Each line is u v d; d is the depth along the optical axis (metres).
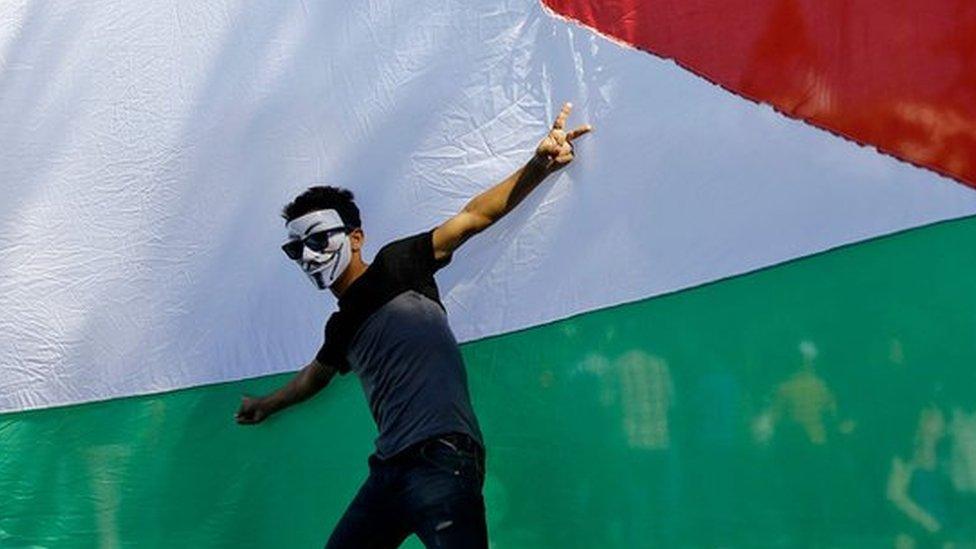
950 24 4.54
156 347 5.50
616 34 4.95
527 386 5.04
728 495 4.77
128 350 5.53
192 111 5.50
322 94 5.35
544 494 5.00
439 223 5.17
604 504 4.93
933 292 4.55
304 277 5.33
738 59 4.79
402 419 4.52
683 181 4.85
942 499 4.53
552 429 5.00
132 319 5.54
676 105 4.86
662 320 4.87
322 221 4.89
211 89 5.49
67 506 5.55
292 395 5.18
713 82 4.82
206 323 5.45
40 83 5.69
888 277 4.61
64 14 5.67
